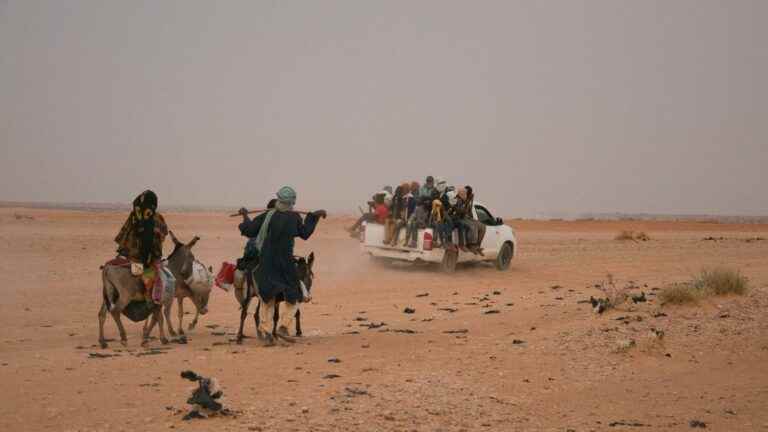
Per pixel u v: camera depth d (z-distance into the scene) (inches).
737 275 815.7
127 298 594.9
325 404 434.9
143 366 525.0
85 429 380.2
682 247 1782.7
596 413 442.0
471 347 609.3
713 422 429.7
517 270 1272.1
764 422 430.0
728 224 3366.1
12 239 1454.2
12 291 894.4
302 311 815.1
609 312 741.3
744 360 566.6
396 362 553.9
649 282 1090.7
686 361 564.7
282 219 610.9
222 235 1765.5
